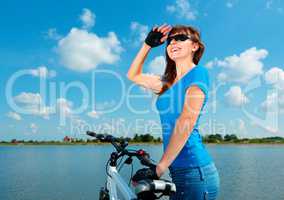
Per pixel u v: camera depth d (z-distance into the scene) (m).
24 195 15.88
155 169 2.63
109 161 3.96
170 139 2.57
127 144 3.95
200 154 2.69
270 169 28.56
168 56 3.11
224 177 22.80
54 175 23.47
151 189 2.62
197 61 2.96
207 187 2.70
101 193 4.06
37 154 57.38
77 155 49.66
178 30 2.90
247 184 19.42
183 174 2.71
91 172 24.34
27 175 23.92
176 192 2.75
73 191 16.69
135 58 3.41
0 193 16.50
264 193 16.48
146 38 3.38
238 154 55.28
